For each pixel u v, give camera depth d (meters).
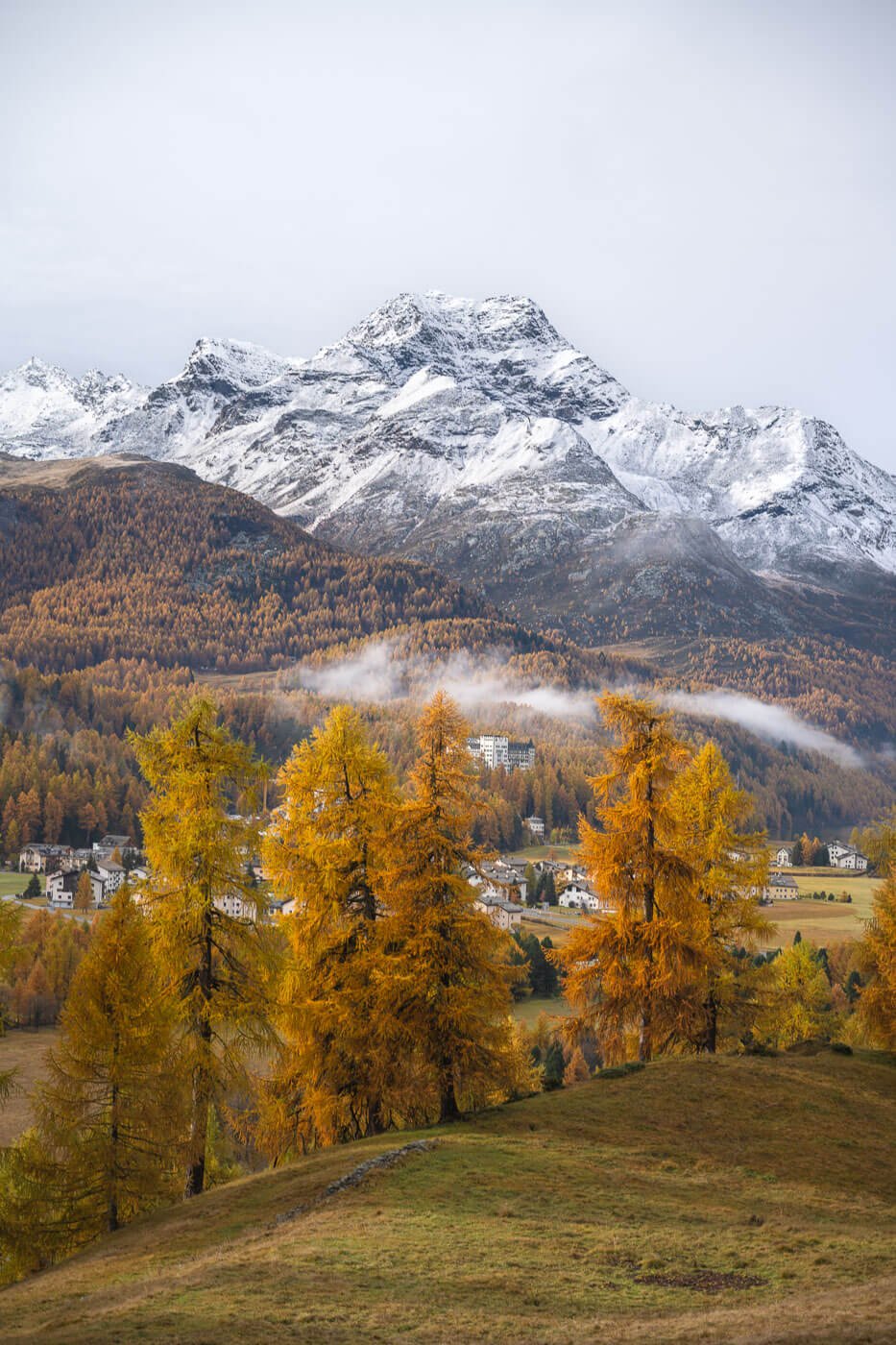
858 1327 18.66
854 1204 28.62
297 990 36.81
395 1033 34.34
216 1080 34.75
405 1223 25.86
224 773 35.88
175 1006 34.66
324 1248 24.22
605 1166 30.80
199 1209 31.64
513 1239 24.75
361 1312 20.59
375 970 34.94
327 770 38.22
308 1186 30.80
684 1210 27.19
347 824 37.78
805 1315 19.73
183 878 35.12
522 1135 33.75
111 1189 34.25
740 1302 21.23
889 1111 38.44
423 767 36.72
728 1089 38.94
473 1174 29.61
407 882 35.44
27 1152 36.12
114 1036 34.84
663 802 42.84
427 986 34.84
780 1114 36.69
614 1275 22.80
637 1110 36.62
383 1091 35.78
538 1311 20.78
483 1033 35.47
